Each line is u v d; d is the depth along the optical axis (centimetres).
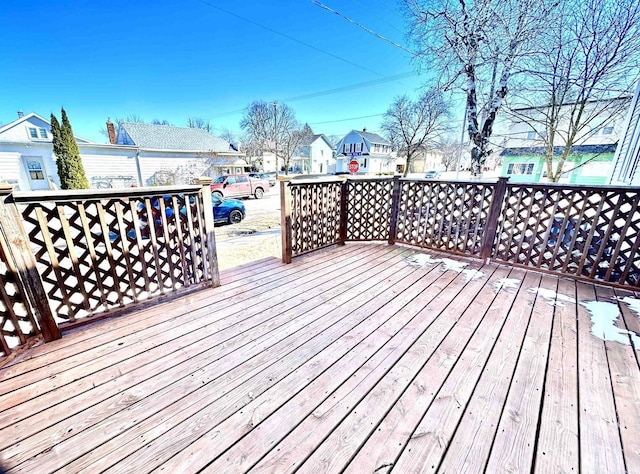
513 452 110
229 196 1176
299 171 3394
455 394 139
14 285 166
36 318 177
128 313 220
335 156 3388
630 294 247
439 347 177
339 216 399
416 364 162
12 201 160
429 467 105
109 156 1367
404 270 308
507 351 172
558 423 123
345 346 179
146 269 225
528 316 212
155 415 128
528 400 135
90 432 120
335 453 111
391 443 114
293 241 341
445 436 117
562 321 205
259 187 1292
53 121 1105
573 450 111
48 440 116
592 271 269
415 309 224
